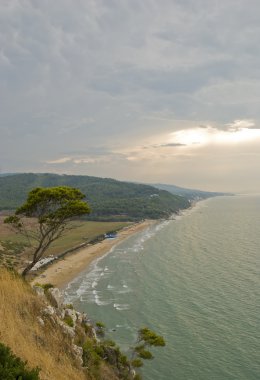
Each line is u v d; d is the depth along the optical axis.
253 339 60.59
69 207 40.91
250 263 118.31
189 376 50.66
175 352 57.31
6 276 24.39
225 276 101.44
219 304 77.81
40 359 16.81
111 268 122.62
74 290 96.12
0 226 192.12
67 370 18.33
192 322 68.75
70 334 23.97
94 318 73.06
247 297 81.69
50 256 141.38
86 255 150.38
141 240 187.00
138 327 67.31
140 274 110.19
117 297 87.38
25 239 165.12
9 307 20.25
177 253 142.25
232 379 49.91
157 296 85.94
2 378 12.06
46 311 23.17
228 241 169.75
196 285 93.31
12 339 16.62
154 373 51.41
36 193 40.62
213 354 56.41
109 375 25.53
